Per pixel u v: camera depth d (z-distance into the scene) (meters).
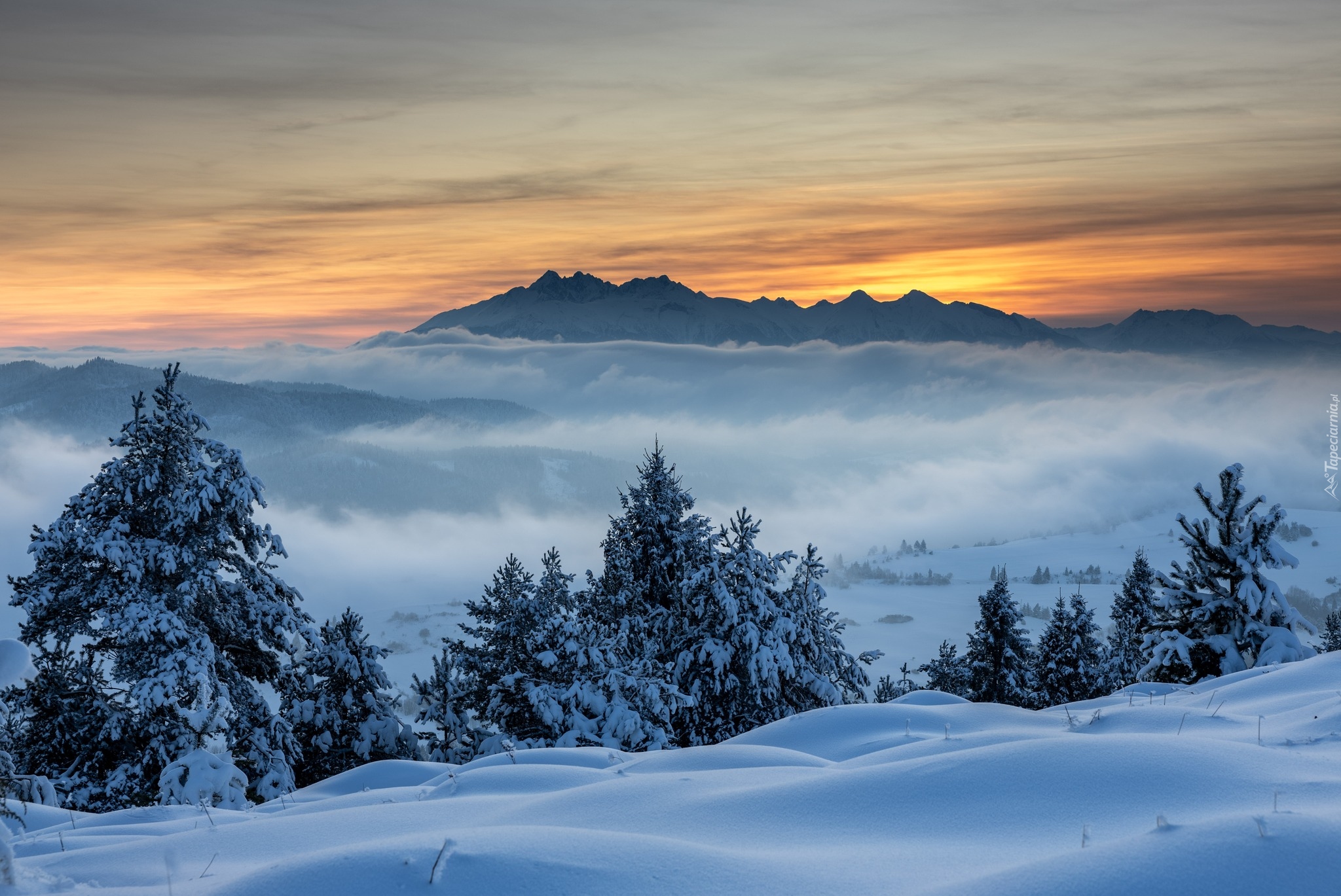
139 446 18.72
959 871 4.24
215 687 17.67
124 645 17.84
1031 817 5.08
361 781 12.48
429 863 4.11
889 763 6.33
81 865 5.67
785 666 24.91
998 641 39.72
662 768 8.91
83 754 17.62
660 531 28.22
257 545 20.00
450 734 23.86
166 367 18.97
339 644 22.25
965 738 8.58
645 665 22.95
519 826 5.26
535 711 22.03
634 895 3.91
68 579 17.84
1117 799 5.12
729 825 5.57
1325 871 3.36
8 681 4.32
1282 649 21.41
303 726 22.12
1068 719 10.08
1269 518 22.33
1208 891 3.32
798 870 4.29
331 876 4.05
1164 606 23.72
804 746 11.16
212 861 5.66
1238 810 4.70
